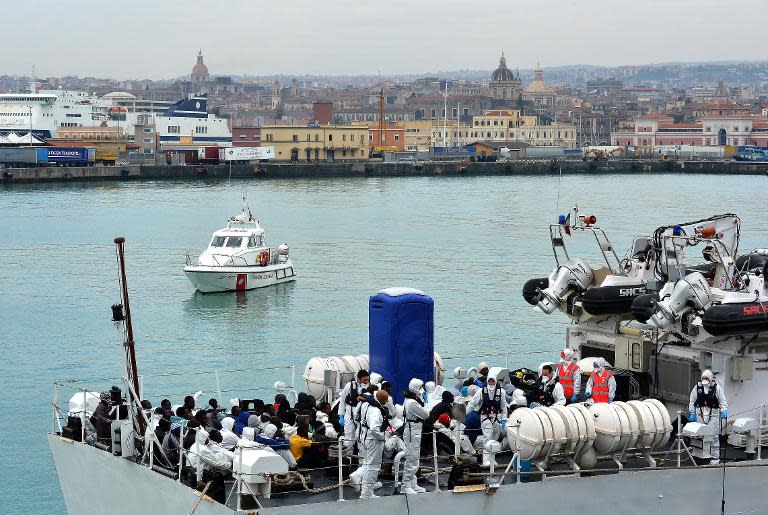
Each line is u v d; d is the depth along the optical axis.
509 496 24.12
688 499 25.84
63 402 56.16
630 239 122.75
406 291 29.22
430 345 29.16
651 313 27.25
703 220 29.64
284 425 26.64
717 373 27.44
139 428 25.89
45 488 43.56
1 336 74.62
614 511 25.11
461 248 120.56
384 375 29.05
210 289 94.94
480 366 29.52
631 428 24.89
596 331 30.31
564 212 166.75
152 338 74.88
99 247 126.38
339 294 93.25
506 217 160.75
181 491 23.53
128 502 25.52
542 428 24.20
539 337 69.56
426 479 25.02
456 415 25.42
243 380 60.16
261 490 23.17
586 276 30.50
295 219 160.88
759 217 151.50
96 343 72.56
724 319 25.95
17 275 104.00
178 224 153.38
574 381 28.00
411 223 152.38
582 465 24.97
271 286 98.06
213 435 24.84
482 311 79.19
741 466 26.33
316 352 69.94
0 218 159.62
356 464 25.14
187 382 59.44
